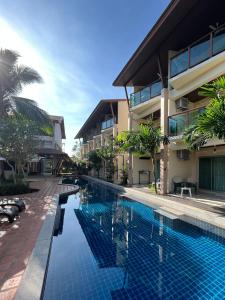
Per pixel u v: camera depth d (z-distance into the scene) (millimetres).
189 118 11953
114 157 22484
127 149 15047
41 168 36375
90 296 4074
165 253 5945
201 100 14328
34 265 4359
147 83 19844
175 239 6949
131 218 9539
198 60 11383
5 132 13500
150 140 13508
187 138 9062
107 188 19641
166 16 11227
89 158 28828
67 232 7902
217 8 10703
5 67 13438
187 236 7191
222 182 13781
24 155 14258
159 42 13578
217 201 11102
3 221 7715
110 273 4914
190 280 4617
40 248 5176
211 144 11367
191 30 12375
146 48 14172
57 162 36875
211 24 11828
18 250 5262
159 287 4383
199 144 8875
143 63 16125
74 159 48000
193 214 9180
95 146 34250
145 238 7109
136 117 19422
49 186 19094
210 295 4129
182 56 12602
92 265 5297
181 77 12391
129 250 6176
